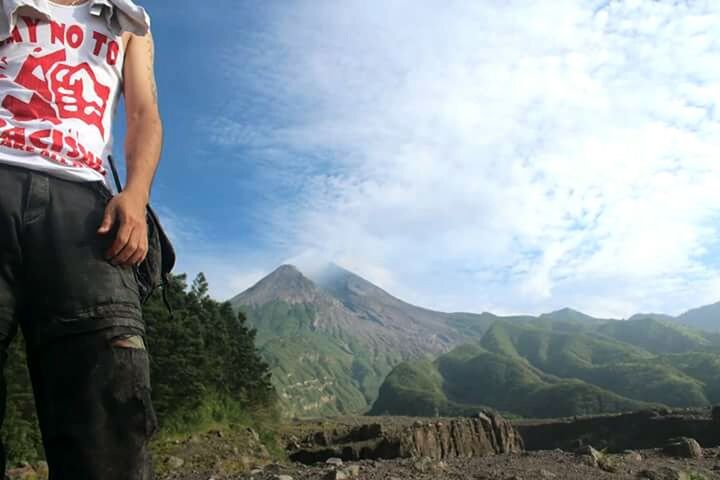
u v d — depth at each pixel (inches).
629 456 399.5
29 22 59.1
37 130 55.9
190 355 692.7
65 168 55.6
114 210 56.4
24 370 384.8
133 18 63.5
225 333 973.2
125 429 51.8
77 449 50.6
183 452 506.3
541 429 1487.5
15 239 52.6
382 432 935.7
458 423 987.9
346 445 815.1
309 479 247.4
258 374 1059.3
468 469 286.0
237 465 458.9
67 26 60.6
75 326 52.0
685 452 434.0
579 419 1496.1
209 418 685.9
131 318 54.3
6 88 56.9
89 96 60.2
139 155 62.2
